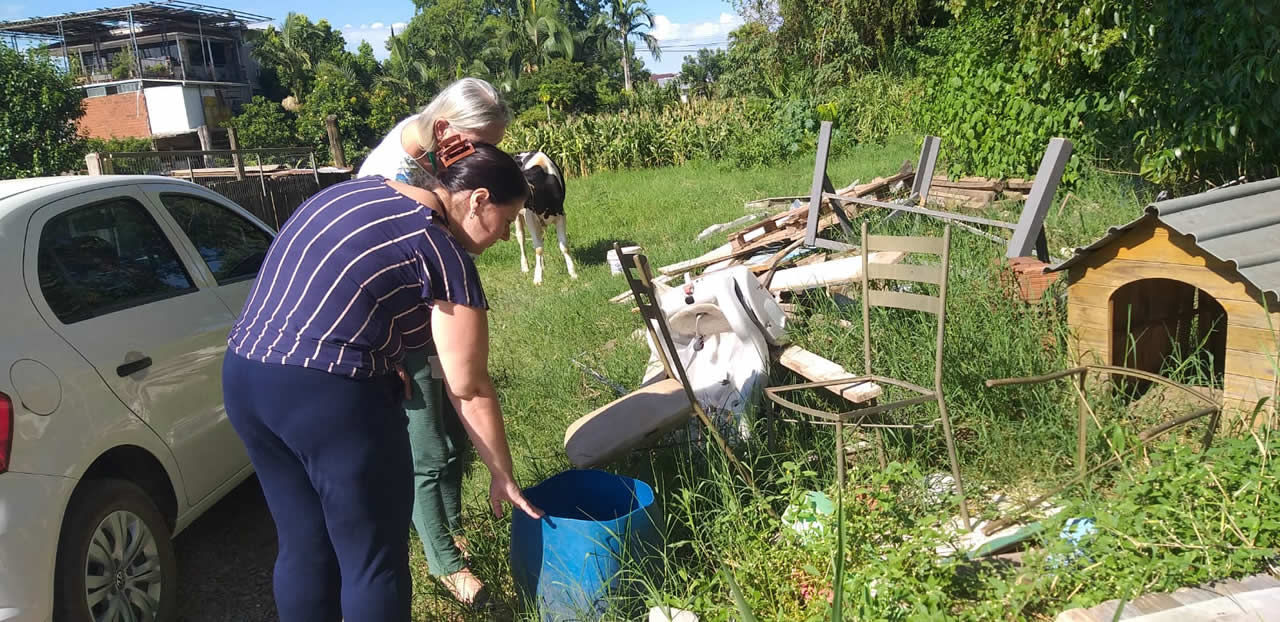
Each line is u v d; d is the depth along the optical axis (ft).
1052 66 25.76
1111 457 11.19
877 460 12.33
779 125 59.62
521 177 8.33
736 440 12.95
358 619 8.14
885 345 15.02
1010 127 29.12
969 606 8.84
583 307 22.61
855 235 21.94
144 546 10.56
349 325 7.62
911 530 9.27
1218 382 13.47
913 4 85.71
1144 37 22.54
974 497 11.47
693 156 67.97
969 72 32.35
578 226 37.37
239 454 12.99
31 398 9.25
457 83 9.83
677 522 11.37
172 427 11.37
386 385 8.13
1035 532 9.76
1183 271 11.80
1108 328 12.84
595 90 176.76
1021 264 15.52
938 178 29.78
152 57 233.35
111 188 12.25
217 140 180.65
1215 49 20.84
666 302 14.19
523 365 19.27
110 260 11.54
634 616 9.53
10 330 9.47
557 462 13.75
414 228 7.73
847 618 8.41
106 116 172.45
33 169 82.17
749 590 9.39
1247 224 11.68
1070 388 12.87
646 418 11.78
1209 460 10.19
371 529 8.13
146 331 11.30
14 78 82.17
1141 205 22.94
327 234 7.68
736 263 21.77
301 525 8.48
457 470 11.41
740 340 13.79
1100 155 26.76
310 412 7.67
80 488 9.74
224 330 12.90
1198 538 8.85
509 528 11.69
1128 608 8.26
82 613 9.39
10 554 8.67
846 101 66.69
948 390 13.24
